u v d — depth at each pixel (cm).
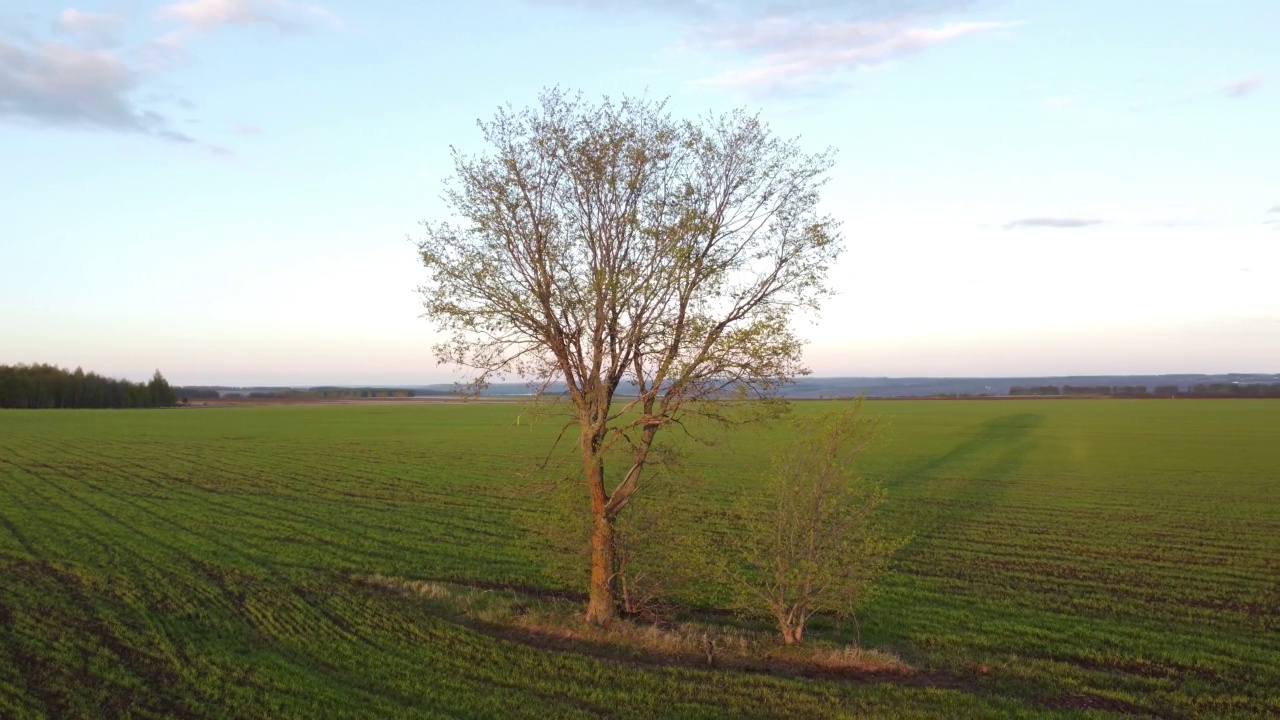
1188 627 2089
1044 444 7369
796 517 1852
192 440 7769
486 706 1519
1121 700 1605
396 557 2836
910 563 2814
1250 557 2917
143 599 2214
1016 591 2439
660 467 2078
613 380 1977
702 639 1889
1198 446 7106
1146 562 2833
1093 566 2772
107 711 1469
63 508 3791
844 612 1941
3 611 2066
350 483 4803
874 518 3694
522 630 2008
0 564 2611
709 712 1505
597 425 1980
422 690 1591
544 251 1962
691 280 1900
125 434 8438
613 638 1914
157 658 1750
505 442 7625
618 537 2052
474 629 2005
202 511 3762
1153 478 5078
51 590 2291
